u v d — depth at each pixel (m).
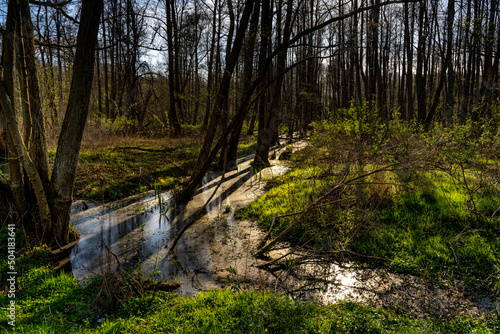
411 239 5.96
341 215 6.77
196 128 20.81
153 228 7.62
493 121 9.50
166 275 5.34
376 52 20.19
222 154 14.40
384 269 5.36
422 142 8.74
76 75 5.81
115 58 22.64
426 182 7.85
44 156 6.32
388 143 8.70
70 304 4.24
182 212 8.80
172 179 12.02
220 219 8.11
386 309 4.30
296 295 4.71
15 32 5.64
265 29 12.62
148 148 15.30
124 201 9.82
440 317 4.07
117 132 18.45
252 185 11.38
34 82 6.04
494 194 6.97
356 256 5.86
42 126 6.26
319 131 14.41
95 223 7.93
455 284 4.79
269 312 3.83
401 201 7.26
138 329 3.60
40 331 3.43
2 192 6.53
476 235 5.70
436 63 22.91
